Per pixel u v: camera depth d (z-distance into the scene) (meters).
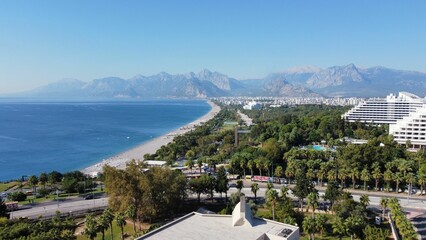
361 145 190.62
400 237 110.62
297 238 93.69
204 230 93.44
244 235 90.25
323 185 179.88
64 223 117.19
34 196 178.62
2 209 132.12
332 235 117.50
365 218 121.12
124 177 134.38
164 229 94.19
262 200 158.38
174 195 140.88
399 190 167.00
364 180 167.00
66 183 183.38
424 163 172.25
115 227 132.75
